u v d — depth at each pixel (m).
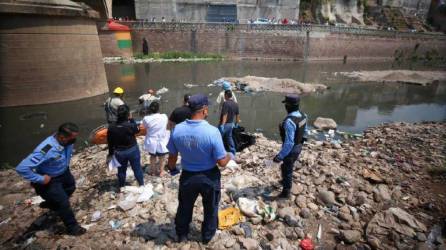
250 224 4.38
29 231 4.34
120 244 3.79
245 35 44.00
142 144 8.02
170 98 16.11
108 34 37.19
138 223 4.29
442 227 4.60
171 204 4.73
